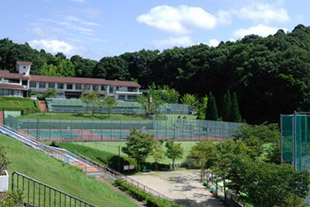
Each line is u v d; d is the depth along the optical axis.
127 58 123.31
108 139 42.78
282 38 87.81
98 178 28.95
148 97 80.44
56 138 40.69
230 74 86.75
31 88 84.44
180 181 34.75
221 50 98.62
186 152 43.97
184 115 79.50
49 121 44.56
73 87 89.19
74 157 33.28
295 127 20.98
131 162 37.62
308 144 21.94
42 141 37.84
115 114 72.31
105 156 37.38
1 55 105.06
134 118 67.56
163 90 96.44
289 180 19.44
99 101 69.19
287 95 65.81
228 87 83.75
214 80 92.44
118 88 95.25
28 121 42.78
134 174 37.16
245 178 21.33
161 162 41.44
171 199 27.94
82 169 28.67
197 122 54.88
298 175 19.33
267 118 72.06
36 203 13.06
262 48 81.56
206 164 32.53
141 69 118.75
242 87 74.50
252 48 83.38
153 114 71.38
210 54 98.88
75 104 74.19
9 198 9.88
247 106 75.88
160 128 53.38
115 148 40.28
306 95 64.38
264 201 19.89
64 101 73.44
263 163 21.59
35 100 73.69
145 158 38.03
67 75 120.50
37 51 132.88
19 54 103.38
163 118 68.00
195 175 37.75
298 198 18.17
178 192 30.48
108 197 21.33
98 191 21.58
